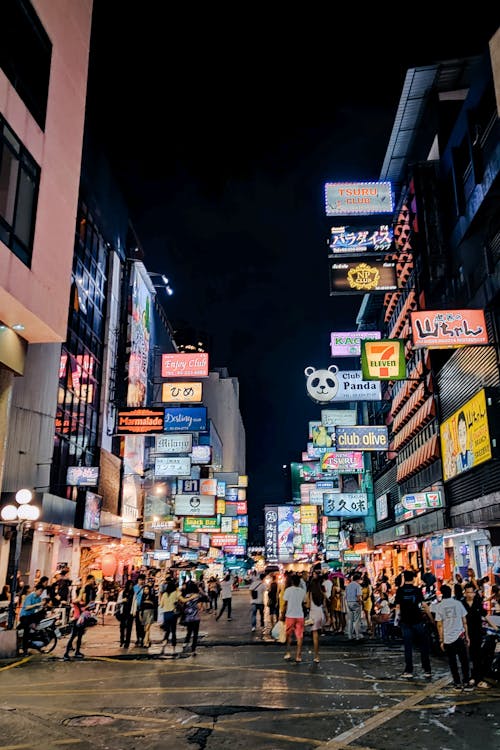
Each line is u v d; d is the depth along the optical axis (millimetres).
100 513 30406
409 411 32188
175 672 11148
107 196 38594
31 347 26203
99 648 15164
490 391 19078
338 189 26312
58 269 16672
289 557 78875
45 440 26578
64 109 17594
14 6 14680
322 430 41188
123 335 40625
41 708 8180
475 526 21938
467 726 6836
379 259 24984
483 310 19344
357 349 30812
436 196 26359
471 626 9406
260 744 6277
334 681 9789
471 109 21484
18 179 14641
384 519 40719
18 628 14445
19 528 14930
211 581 32469
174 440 36469
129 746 6309
